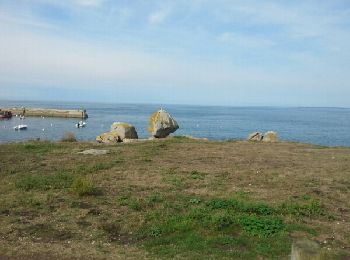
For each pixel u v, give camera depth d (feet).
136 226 30.53
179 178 44.11
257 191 39.81
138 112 513.45
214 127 246.06
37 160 54.08
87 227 30.35
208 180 43.70
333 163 55.11
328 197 38.65
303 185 42.47
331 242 28.37
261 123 305.73
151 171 47.65
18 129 201.26
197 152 62.75
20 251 26.09
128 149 64.85
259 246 27.35
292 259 17.42
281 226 30.50
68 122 271.69
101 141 81.61
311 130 230.68
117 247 27.17
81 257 25.40
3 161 53.01
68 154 59.31
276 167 51.55
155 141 76.59
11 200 35.83
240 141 81.46
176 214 32.63
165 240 28.32
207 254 26.07
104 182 42.24
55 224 30.73
